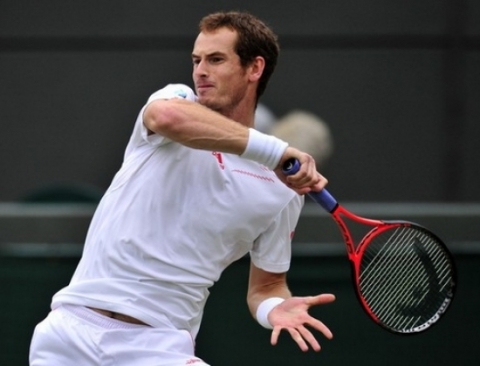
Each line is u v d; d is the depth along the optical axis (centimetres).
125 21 3209
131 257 1217
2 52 3231
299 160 1158
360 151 3209
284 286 1368
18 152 3228
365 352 1955
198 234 1230
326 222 1980
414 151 3206
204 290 1271
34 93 3228
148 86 3212
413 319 1308
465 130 3203
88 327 1220
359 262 1251
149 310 1222
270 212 1273
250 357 1945
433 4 3200
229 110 1242
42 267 1984
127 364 1222
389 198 3206
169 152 1223
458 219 2022
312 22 3195
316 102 3203
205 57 1225
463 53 3200
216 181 1231
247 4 3198
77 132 3225
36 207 2244
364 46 3200
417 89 3203
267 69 1264
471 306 1975
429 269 1307
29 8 3225
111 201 1241
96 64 3219
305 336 1262
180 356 1235
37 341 1244
